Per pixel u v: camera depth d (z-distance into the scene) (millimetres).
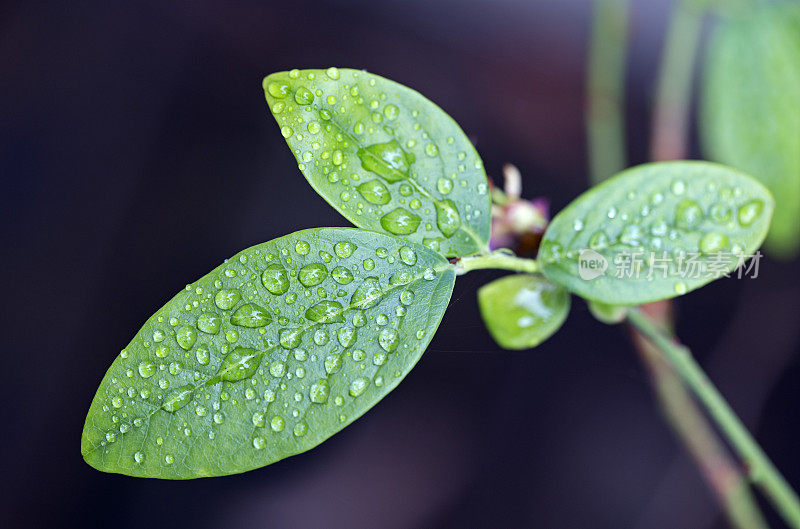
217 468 183
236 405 184
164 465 183
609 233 198
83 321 272
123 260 280
